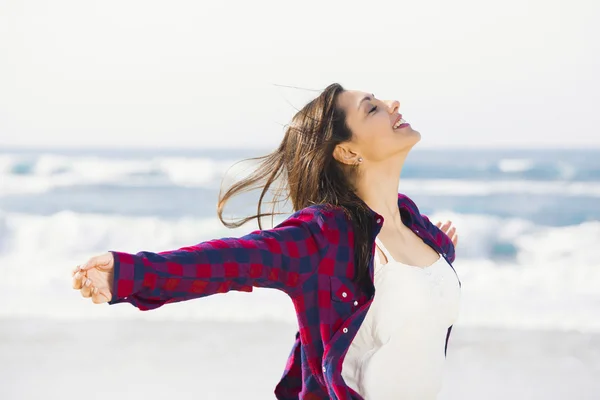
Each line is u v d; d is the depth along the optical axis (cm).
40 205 2317
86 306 931
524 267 1433
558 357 709
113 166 3172
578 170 2811
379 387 267
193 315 861
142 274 220
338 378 255
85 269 213
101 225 1964
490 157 3516
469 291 1151
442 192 2409
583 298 1061
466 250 1670
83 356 705
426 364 274
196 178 2778
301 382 281
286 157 299
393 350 269
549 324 866
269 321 829
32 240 1839
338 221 265
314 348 263
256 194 1859
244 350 715
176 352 712
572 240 1744
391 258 275
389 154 285
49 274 1287
